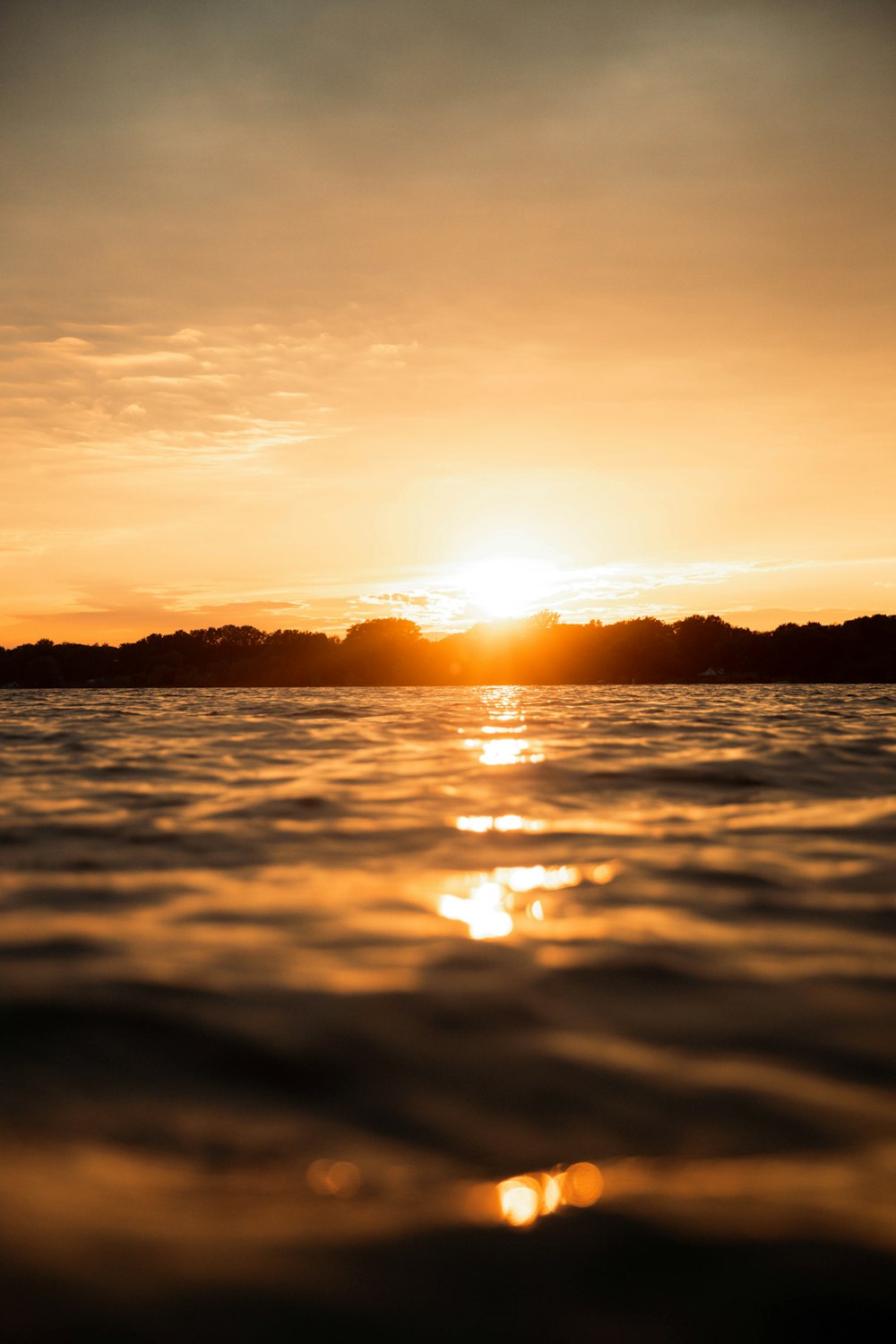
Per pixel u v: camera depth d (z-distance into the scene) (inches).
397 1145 115.5
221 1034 148.9
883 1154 112.4
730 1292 89.7
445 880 252.2
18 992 167.0
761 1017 156.6
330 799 392.5
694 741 665.0
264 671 5029.5
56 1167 110.3
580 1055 141.3
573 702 1501.0
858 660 4473.4
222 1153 113.7
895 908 224.1
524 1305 88.0
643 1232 97.9
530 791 415.5
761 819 344.2
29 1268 91.9
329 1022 153.6
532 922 212.4
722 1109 124.2
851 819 343.6
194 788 429.7
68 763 537.3
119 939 199.2
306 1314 86.7
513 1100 127.0
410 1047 144.2
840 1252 94.8
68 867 266.8
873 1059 139.8
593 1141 116.1
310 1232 98.0
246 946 194.2
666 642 4972.9
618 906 226.2
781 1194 104.2
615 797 397.4
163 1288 89.4
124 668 5182.1
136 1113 123.8
